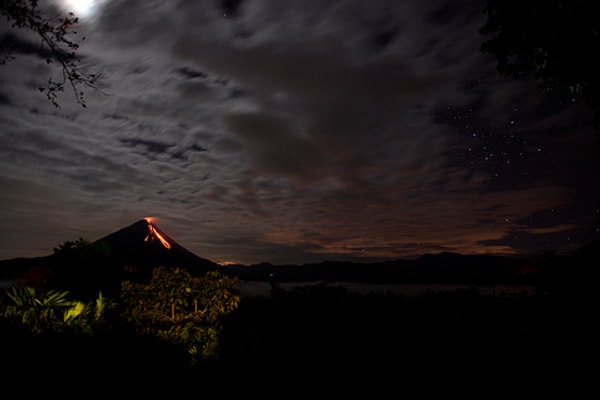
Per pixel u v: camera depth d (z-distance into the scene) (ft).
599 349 18.60
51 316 17.80
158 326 22.20
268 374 20.31
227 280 24.71
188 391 18.39
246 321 27.61
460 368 18.74
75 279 32.17
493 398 15.48
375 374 19.61
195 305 24.21
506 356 19.26
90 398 14.64
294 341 25.26
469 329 24.62
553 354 18.66
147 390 17.13
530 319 24.59
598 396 14.73
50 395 13.57
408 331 26.86
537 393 15.33
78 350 16.19
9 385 13.07
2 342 14.48
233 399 17.54
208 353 21.77
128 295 22.79
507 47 22.24
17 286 19.67
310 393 17.99
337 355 22.79
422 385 17.60
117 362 17.11
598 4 18.97
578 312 23.80
